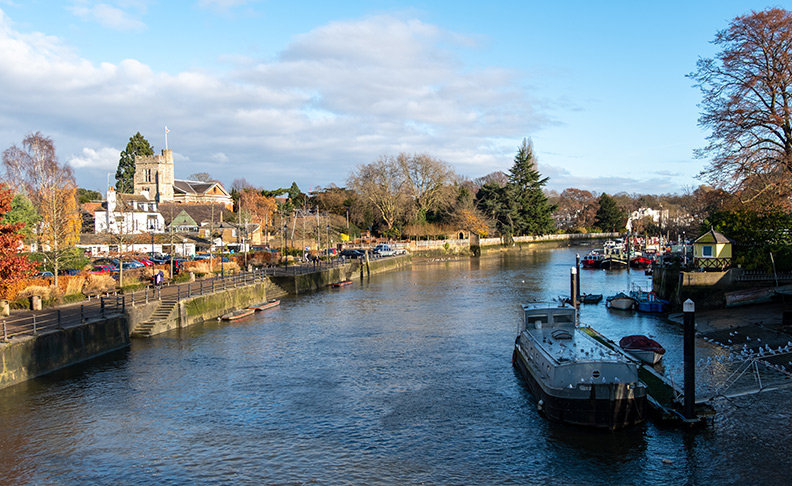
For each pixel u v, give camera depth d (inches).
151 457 994.1
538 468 944.9
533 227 7185.0
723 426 1072.2
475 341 1843.0
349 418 1173.1
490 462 968.3
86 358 1589.6
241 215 5152.6
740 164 1910.7
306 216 5354.3
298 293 3088.1
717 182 1979.6
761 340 1627.7
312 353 1700.3
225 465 964.0
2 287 1823.3
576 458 973.2
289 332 2010.3
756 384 1270.9
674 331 1930.4
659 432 1052.5
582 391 1060.5
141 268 2738.7
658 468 932.0
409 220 5969.5
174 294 2226.9
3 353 1314.0
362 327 2103.8
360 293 3125.0
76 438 1072.2
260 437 1079.0
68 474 935.7
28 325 1526.8
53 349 1464.1
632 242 5492.1
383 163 5920.3
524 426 1113.4
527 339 1378.0
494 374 1462.8
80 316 1674.5
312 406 1243.8
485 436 1072.8
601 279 3676.2
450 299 2829.7
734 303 2178.9
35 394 1302.9
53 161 3070.9
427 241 5698.8
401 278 3941.9
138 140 6889.8
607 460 962.7
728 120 1941.4
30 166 3253.0
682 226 6353.3
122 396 1304.1
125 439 1069.1
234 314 2297.0
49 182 2817.4
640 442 1020.5
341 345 1804.9
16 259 1707.7
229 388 1368.1
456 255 5851.4
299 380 1430.9
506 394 1306.6
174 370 1514.5
